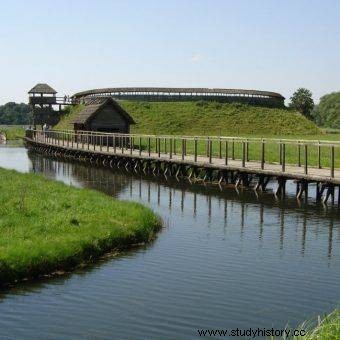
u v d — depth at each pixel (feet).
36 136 273.75
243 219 81.15
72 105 339.98
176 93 327.26
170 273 53.52
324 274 53.57
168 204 94.94
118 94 327.06
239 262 57.67
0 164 182.29
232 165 116.98
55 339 38.81
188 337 38.91
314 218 81.66
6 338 38.88
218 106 316.81
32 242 57.06
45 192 90.48
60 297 46.88
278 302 45.70
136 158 152.35
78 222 68.23
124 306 44.80
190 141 212.64
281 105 340.80
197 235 70.33
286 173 100.17
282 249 63.36
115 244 63.00
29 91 334.24
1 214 69.92
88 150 182.60
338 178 90.68
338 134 301.84
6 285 49.78
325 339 31.07
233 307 44.57
